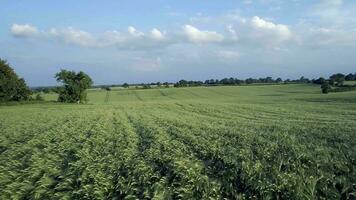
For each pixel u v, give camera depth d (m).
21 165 18.53
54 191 14.32
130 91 165.25
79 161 17.66
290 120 41.22
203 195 12.30
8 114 57.16
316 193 11.94
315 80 171.62
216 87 175.00
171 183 13.89
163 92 155.75
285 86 168.88
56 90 102.50
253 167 14.23
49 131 30.58
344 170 14.02
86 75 104.81
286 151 18.08
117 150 20.55
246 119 44.72
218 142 21.97
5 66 90.12
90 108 75.19
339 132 26.03
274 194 12.01
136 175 14.99
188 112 60.78
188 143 22.77
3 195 14.21
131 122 40.72
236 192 12.58
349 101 76.62
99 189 13.75
